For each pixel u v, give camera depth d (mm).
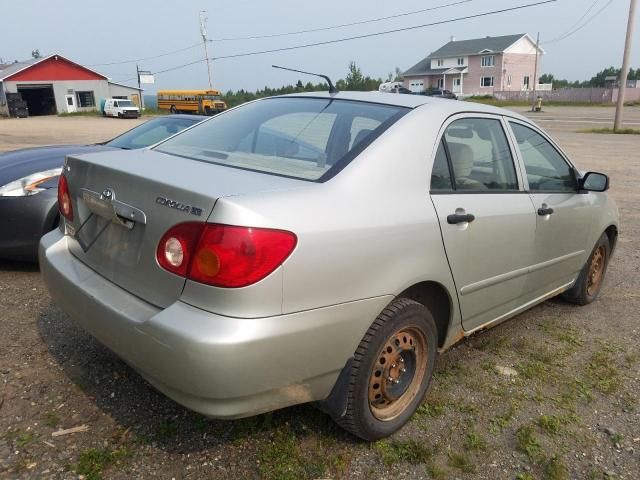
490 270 3170
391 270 2482
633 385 3412
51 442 2566
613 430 2924
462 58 70062
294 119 3090
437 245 2719
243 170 2572
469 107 3260
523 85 70125
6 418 2717
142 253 2336
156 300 2283
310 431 2742
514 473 2572
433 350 2896
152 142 6082
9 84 54594
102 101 53500
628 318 4477
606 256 4805
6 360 3250
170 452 2541
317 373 2320
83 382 3055
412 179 2682
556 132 24375
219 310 2068
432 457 2637
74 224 2865
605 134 23625
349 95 3266
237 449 2584
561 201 3828
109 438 2613
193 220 2119
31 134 25750
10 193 4383
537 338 4004
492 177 3273
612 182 11195
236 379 2062
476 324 3289
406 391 2826
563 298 4641
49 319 3814
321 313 2244
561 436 2857
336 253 2260
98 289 2527
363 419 2555
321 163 2592
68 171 2932
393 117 2857
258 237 2059
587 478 2570
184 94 52844
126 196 2428
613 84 63312
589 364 3641
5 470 2377
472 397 3156
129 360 2316
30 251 4488
